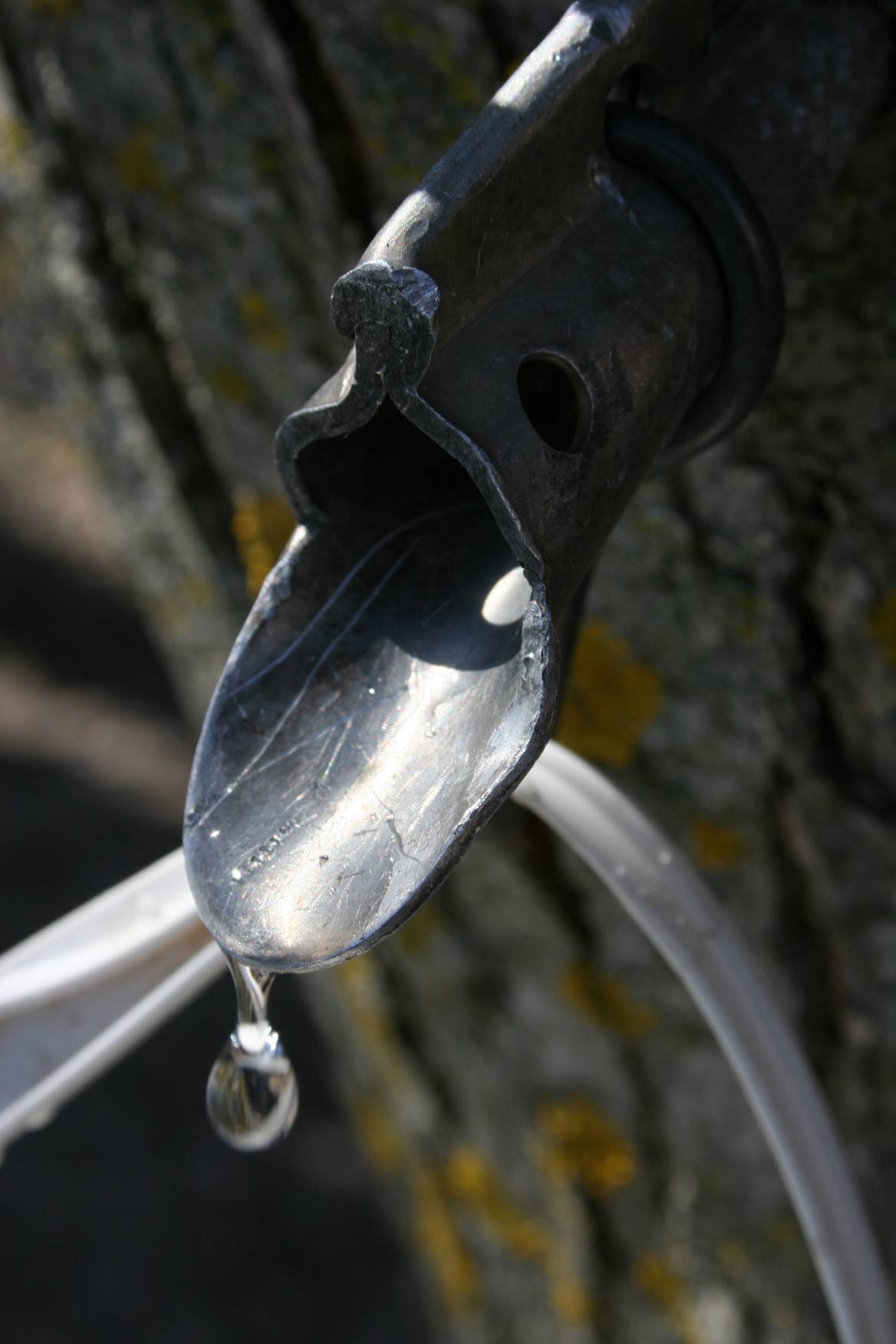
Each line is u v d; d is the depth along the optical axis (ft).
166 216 0.70
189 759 2.40
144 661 2.58
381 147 0.62
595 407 0.47
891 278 0.57
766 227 0.49
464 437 0.45
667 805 0.71
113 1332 1.80
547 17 0.58
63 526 2.78
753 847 0.70
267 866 0.46
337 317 0.45
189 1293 1.83
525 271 0.47
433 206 0.45
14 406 2.96
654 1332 0.98
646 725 0.69
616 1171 0.92
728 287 0.49
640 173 0.49
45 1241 1.89
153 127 0.67
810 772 0.66
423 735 0.47
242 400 0.75
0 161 0.76
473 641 0.48
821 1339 0.89
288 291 0.68
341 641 0.48
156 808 2.33
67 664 2.58
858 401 0.59
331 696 0.48
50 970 0.58
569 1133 0.92
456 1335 1.18
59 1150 1.98
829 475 0.60
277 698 0.48
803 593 0.63
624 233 0.48
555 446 0.47
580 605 0.50
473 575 0.49
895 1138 0.76
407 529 0.49
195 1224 1.89
